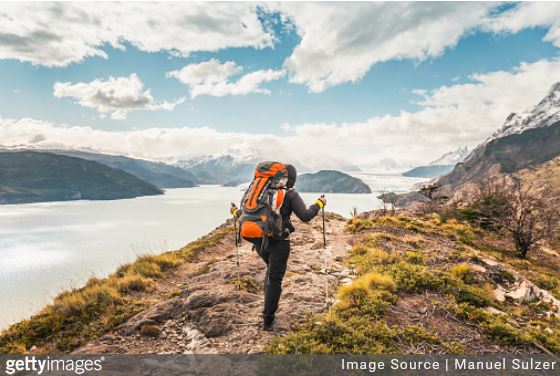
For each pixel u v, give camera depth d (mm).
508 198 21562
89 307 6785
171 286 8750
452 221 24328
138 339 5168
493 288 7383
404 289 6477
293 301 6176
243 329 5125
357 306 5676
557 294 10594
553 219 17688
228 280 8055
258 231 4691
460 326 5230
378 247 10812
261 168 5137
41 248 178750
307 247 12180
